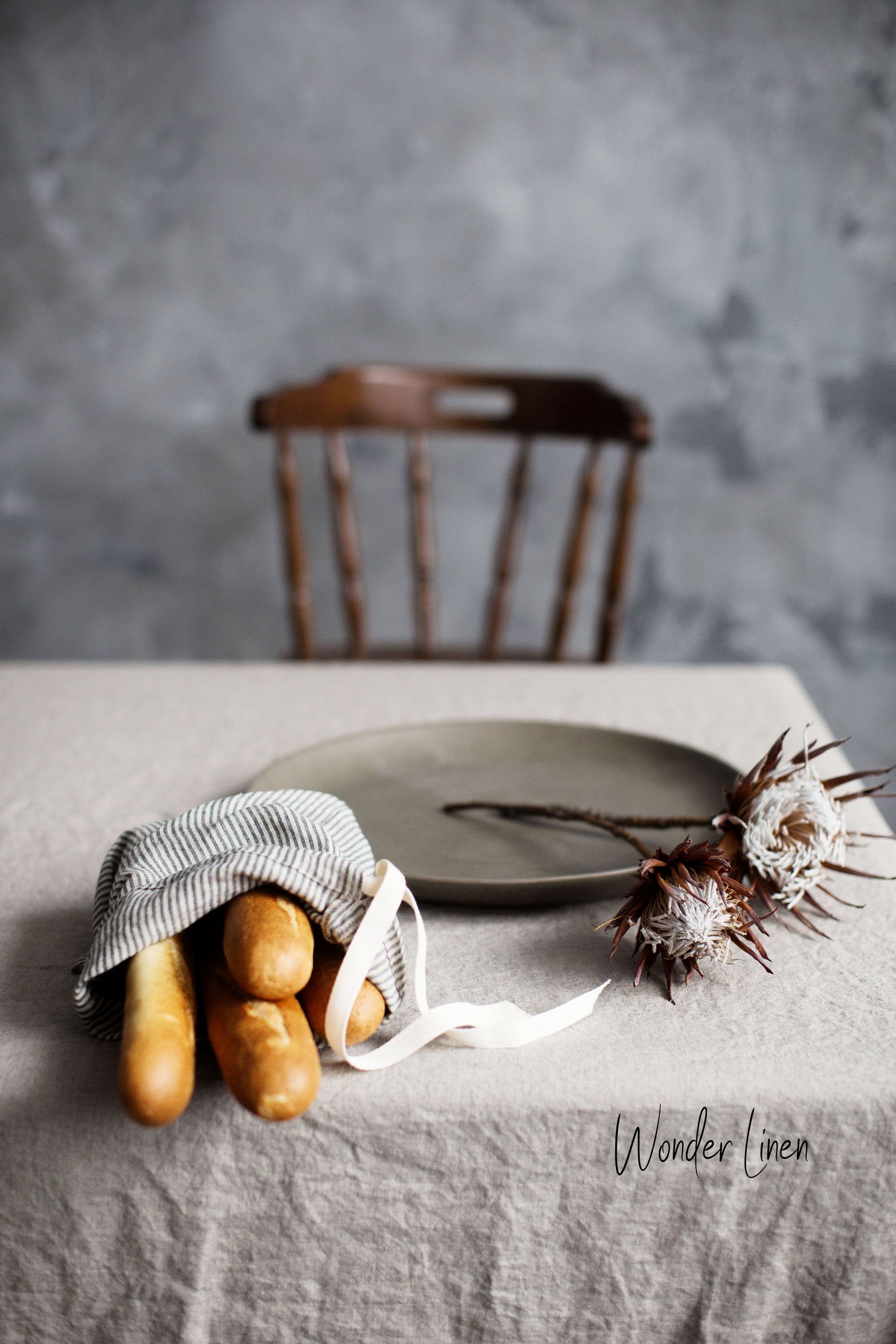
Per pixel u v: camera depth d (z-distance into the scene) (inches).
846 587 149.5
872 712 154.3
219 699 67.3
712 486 145.4
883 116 133.4
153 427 142.3
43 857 49.9
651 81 132.3
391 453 142.6
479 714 65.0
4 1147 37.7
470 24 130.2
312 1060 35.5
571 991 42.1
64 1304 38.9
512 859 48.3
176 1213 38.2
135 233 135.9
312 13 129.3
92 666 73.5
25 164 133.4
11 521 145.6
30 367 139.9
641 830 50.4
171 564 147.3
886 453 144.7
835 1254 39.4
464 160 134.3
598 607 148.5
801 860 42.1
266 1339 39.5
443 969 42.9
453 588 147.6
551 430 109.2
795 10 130.2
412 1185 38.3
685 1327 40.1
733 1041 39.9
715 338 140.6
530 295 138.9
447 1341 39.9
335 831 43.9
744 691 69.6
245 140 133.3
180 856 41.6
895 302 139.4
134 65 130.6
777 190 136.0
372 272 137.8
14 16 128.7
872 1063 39.1
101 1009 39.2
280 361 140.5
